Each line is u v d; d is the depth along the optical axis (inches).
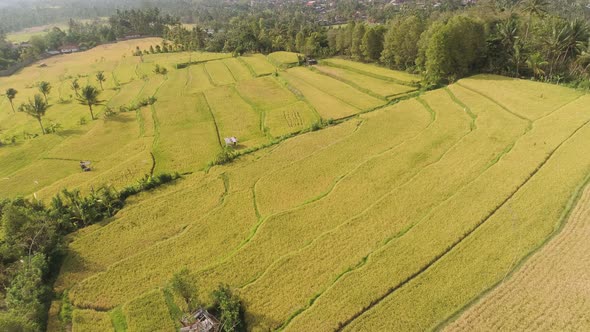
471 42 3090.6
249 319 1168.2
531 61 2871.6
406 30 3567.9
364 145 2178.9
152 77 4552.2
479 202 1537.9
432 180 1738.4
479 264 1249.4
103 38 7372.1
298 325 1120.8
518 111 2341.3
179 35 6638.8
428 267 1273.4
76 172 2336.4
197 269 1401.3
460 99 2657.5
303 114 2817.4
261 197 1798.7
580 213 1411.2
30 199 2004.2
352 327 1096.8
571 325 1018.1
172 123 2918.3
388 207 1595.7
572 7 5644.7
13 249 1432.1
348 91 3292.3
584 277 1153.4
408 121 2450.8
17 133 3213.6
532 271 1194.0
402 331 1068.5
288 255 1392.7
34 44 6614.2
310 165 2022.6
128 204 1845.5
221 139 2571.4
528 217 1424.7
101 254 1513.3
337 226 1526.8
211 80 4146.2
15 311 1153.4
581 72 2827.3
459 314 1099.9
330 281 1277.1
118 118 3132.4
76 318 1234.0
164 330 1161.4
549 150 1834.4
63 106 3843.5
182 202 1819.6
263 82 3804.1
